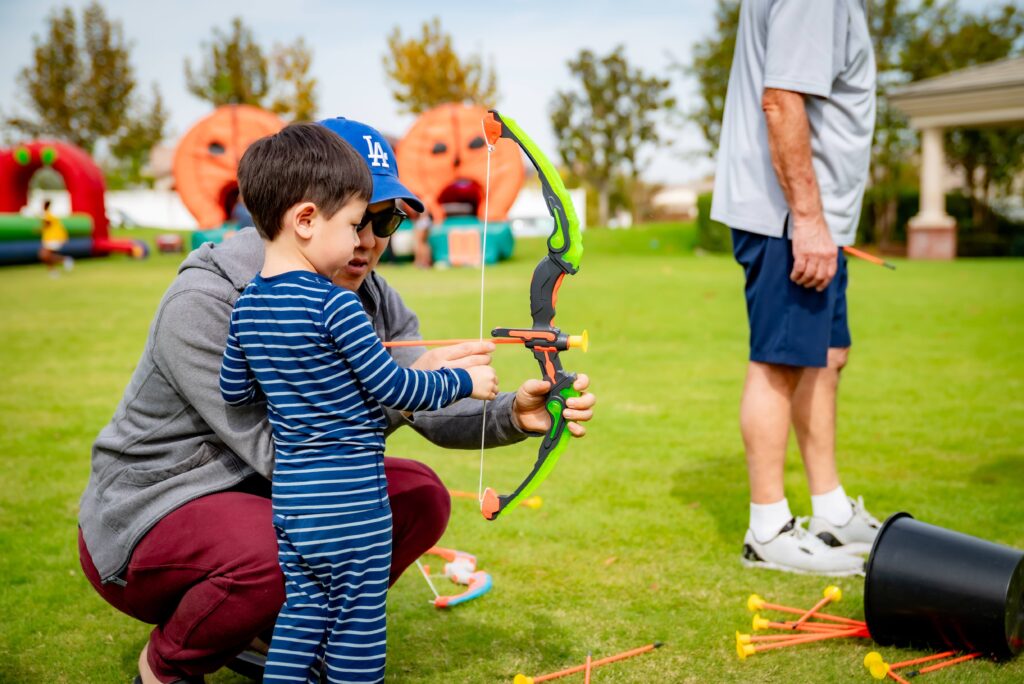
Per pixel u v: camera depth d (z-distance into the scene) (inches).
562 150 1446.9
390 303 95.8
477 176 700.7
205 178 666.8
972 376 249.3
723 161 122.3
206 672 81.0
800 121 110.7
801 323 114.2
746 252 118.7
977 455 171.9
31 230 734.5
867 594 94.3
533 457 180.2
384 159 85.2
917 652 94.9
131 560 79.6
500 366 267.0
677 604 109.5
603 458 176.4
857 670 91.5
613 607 108.7
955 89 768.9
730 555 125.3
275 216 74.4
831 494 126.2
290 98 1284.4
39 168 826.8
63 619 107.0
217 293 80.5
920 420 200.2
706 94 1023.0
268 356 73.9
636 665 93.7
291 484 74.1
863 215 1025.5
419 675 91.9
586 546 129.6
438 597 109.0
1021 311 375.6
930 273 584.7
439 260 706.8
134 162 1831.9
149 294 484.4
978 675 88.4
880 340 310.5
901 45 1038.4
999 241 906.1
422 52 1238.9
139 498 80.0
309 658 74.9
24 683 91.3
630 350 299.0
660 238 967.6
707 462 173.2
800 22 109.9
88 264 742.5
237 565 75.7
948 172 1160.2
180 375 79.0
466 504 148.9
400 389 73.9
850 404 217.2
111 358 288.7
